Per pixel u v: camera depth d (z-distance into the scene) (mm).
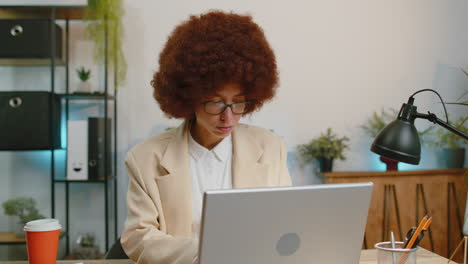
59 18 3152
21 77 3232
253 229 826
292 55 3395
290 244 870
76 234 3244
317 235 892
